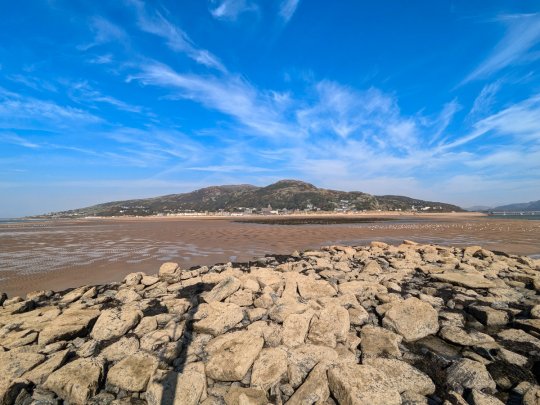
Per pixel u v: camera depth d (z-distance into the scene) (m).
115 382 5.79
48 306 10.31
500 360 6.45
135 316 8.12
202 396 5.42
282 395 5.58
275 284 10.80
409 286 11.55
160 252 22.83
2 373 5.95
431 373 6.12
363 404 4.91
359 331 7.71
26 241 30.11
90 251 23.28
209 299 9.47
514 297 10.11
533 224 54.91
